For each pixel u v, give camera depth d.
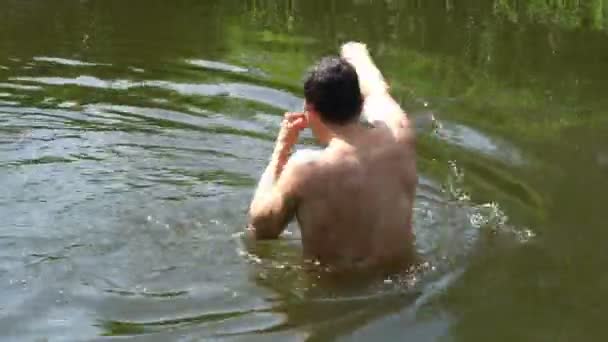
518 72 7.50
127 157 5.50
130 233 4.46
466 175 5.23
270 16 9.82
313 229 3.90
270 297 3.78
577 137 5.87
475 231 4.45
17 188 4.98
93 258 4.18
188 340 3.44
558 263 4.11
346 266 3.95
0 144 5.68
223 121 6.22
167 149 5.65
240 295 3.81
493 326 3.56
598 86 7.06
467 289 3.86
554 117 6.30
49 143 5.73
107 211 4.71
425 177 5.19
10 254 4.20
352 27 9.27
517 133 5.97
